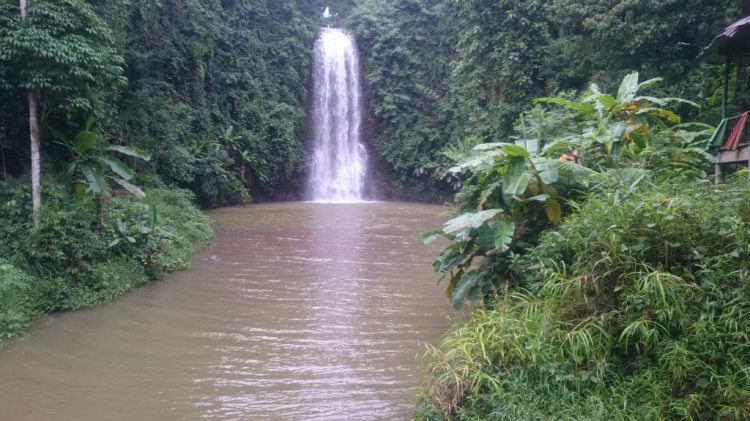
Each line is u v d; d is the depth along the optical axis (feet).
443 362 14.67
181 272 32.91
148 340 21.04
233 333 21.88
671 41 37.11
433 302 26.55
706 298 13.01
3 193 27.20
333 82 97.86
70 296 24.67
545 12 47.44
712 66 35.86
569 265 16.34
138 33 57.57
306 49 94.17
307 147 94.02
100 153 31.37
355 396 16.03
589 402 12.59
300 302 26.58
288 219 61.62
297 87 93.09
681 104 36.22
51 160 33.81
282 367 18.34
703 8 34.94
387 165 98.68
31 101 26.35
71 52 26.04
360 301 26.73
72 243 25.70
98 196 28.66
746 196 14.57
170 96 64.75
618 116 26.22
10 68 25.72
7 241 24.91
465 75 54.39
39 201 26.50
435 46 98.17
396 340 20.97
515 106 47.88
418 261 37.29
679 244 14.02
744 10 33.19
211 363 18.71
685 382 12.45
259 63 86.89
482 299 18.98
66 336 21.35
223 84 79.51
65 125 33.63
